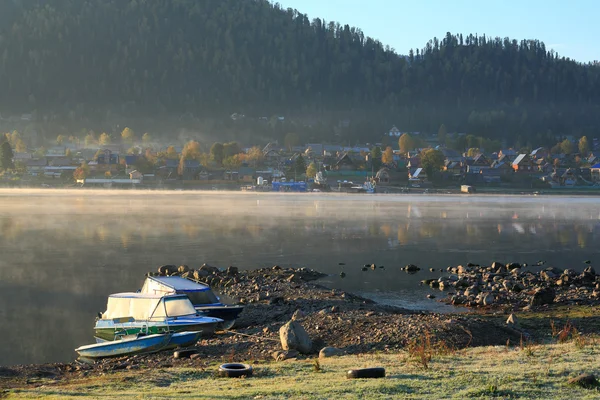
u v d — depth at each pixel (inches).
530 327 1644.9
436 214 7111.2
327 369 1092.5
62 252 3558.1
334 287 2524.6
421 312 1904.5
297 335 1350.9
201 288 1841.8
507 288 2411.4
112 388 1019.3
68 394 975.6
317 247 3944.4
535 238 4618.6
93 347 1481.3
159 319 1598.2
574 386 893.8
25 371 1336.1
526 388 883.4
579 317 1808.6
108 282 2591.0
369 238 4507.9
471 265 3134.8
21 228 4943.4
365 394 874.1
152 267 3034.0
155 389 993.5
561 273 2792.8
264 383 995.3
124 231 4810.5
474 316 1868.8
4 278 2664.9
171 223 5561.0
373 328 1499.8
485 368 1034.1
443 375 984.9
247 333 1611.7
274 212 7140.8
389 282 2655.0
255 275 2743.6
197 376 1098.1
